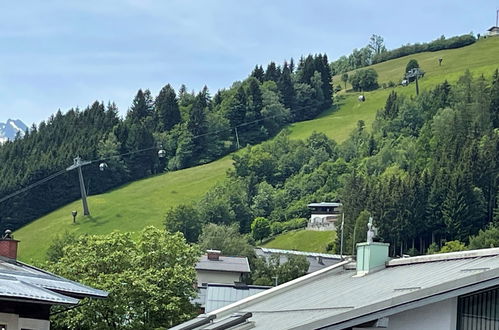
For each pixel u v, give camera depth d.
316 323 19.22
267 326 22.98
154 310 53.41
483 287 18.94
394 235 162.00
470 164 169.62
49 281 33.03
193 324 29.88
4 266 37.00
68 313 50.88
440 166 173.75
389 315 19.20
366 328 19.33
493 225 162.38
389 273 27.11
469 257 24.22
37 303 28.61
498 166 169.75
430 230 163.62
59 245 139.62
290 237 191.25
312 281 32.75
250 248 146.00
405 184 165.38
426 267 25.28
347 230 165.62
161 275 55.50
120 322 52.84
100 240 57.84
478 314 19.12
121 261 56.97
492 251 23.41
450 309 19.19
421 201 164.00
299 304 26.69
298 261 121.50
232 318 26.11
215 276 109.81
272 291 32.34
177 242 58.59
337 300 23.95
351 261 33.34
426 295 19.08
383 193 164.88
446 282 19.06
